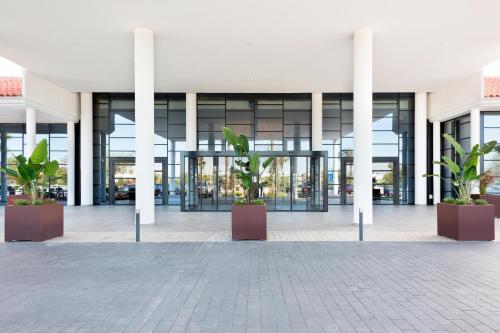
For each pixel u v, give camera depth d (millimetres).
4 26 11547
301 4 10148
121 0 9891
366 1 9992
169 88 19469
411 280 5766
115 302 4805
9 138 22484
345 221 13320
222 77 17359
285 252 7871
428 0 9945
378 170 21297
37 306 4668
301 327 3988
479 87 16750
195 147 20562
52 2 9977
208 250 8094
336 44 13148
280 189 17688
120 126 21297
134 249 8227
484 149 9094
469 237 8992
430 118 21078
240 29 11836
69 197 20656
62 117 19672
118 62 15117
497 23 11375
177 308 4586
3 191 22422
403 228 11359
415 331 3887
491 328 3965
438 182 20734
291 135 21000
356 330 3910
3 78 18562
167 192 21172
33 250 8109
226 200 17875
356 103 11984
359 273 6188
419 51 13906
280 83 18469
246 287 5434
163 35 12312
